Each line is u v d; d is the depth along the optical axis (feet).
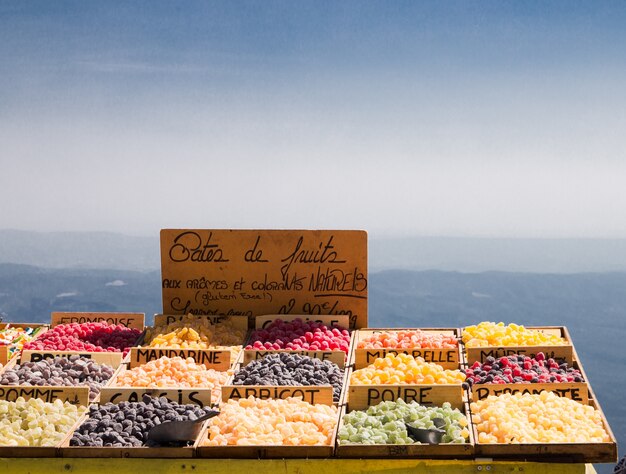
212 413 8.50
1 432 8.74
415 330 11.17
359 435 8.52
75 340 10.93
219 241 11.43
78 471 8.50
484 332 10.63
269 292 11.43
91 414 9.18
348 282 11.34
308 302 11.41
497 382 9.39
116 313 11.67
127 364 10.37
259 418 8.93
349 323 11.36
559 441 8.35
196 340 10.64
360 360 10.23
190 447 8.46
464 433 8.51
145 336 11.12
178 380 9.80
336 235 11.31
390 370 9.74
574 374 9.71
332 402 9.38
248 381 9.62
